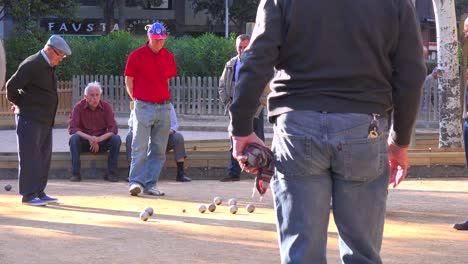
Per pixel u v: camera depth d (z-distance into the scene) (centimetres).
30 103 2055
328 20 801
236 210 1961
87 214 1938
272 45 805
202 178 2783
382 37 809
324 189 806
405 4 821
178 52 6119
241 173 2753
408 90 817
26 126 2056
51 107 2083
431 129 4934
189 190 2405
